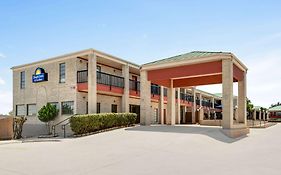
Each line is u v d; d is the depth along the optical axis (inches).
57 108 826.8
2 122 693.9
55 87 842.2
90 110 753.6
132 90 948.6
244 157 346.6
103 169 287.1
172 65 717.9
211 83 821.9
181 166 295.1
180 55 794.2
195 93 1497.3
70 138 628.4
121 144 465.1
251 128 1007.6
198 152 383.9
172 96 893.2
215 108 1867.6
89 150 424.2
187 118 1286.9
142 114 774.5
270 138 584.7
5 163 331.0
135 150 406.0
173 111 893.2
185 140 477.7
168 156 355.6
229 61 623.2
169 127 685.3
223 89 623.2
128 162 321.7
